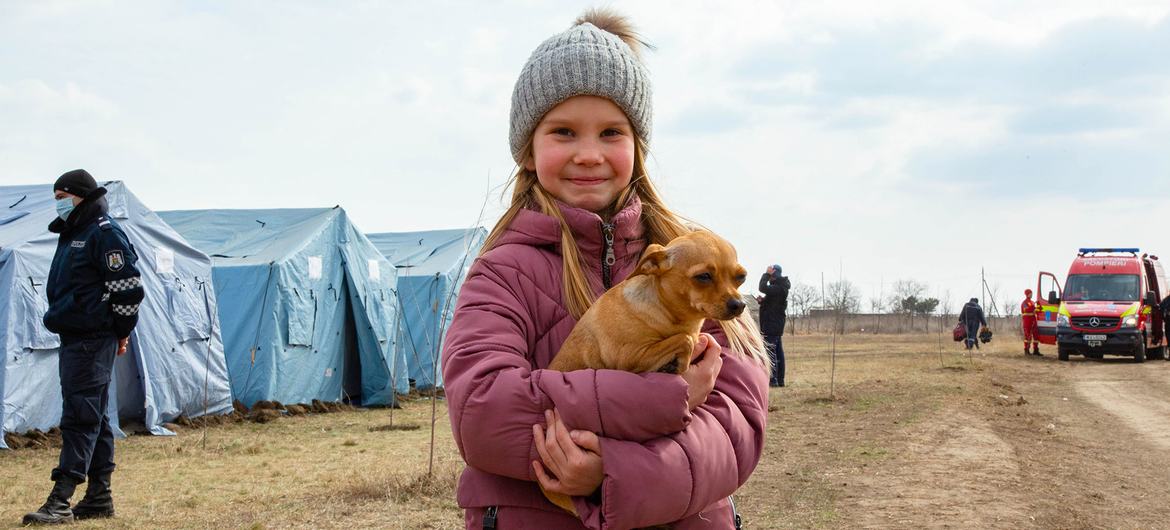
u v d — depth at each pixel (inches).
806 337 1978.3
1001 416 559.8
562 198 112.1
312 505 306.5
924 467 370.0
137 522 287.3
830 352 1328.7
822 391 698.8
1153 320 1179.9
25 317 456.8
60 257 290.4
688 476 90.0
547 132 112.0
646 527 93.0
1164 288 1402.6
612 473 86.2
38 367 462.6
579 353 102.0
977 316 1315.2
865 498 313.7
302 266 641.0
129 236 520.7
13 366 447.5
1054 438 475.8
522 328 101.5
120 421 514.9
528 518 95.3
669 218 121.2
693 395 96.2
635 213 113.0
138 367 517.0
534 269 106.1
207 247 673.6
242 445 462.0
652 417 88.7
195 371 551.5
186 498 323.6
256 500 318.7
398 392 715.4
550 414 89.7
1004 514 290.0
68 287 286.8
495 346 96.4
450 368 96.8
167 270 540.7
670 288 99.1
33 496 333.1
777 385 752.3
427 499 310.0
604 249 111.4
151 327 525.7
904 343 1670.8
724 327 110.3
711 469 92.9
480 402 91.4
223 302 614.2
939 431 472.7
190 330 552.4
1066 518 290.8
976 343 1375.5
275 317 611.5
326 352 666.2
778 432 474.9
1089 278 1175.0
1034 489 332.5
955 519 282.8
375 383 699.4
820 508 299.4
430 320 770.8
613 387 88.9
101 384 292.5
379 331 699.4
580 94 110.0
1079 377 890.1
